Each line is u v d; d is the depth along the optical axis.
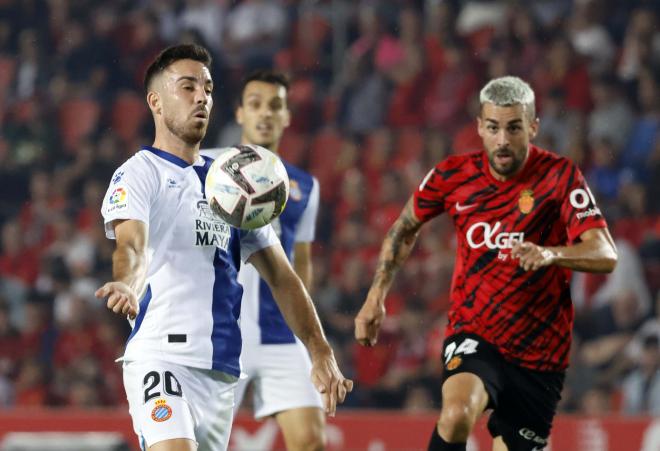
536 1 54.81
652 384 37.06
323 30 55.66
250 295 21.69
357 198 47.31
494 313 18.73
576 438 28.75
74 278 45.84
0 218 50.25
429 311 40.91
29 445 23.56
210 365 14.90
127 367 14.96
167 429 14.36
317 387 14.71
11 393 41.81
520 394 18.88
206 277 15.02
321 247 45.91
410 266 42.59
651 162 47.44
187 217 14.93
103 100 55.09
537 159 18.73
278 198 14.53
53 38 57.66
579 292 41.28
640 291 41.06
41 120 54.47
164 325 14.80
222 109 53.47
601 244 17.84
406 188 47.12
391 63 53.59
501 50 52.38
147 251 14.80
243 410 35.28
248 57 56.44
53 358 43.22
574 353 38.78
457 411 17.59
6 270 47.91
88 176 50.97
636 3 53.78
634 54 52.03
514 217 18.62
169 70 15.20
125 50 56.69
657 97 49.75
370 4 55.69
